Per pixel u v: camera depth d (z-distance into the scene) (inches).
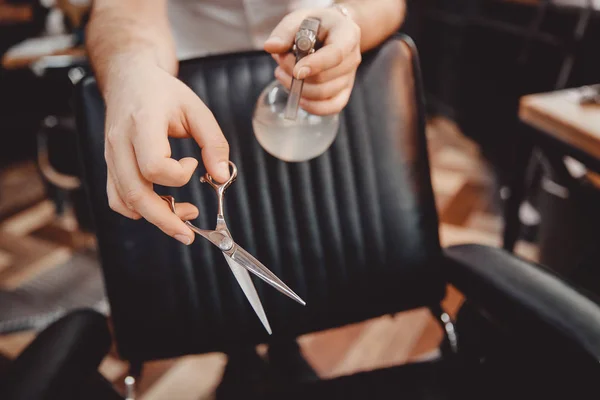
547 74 93.5
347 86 20.3
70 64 80.3
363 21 24.8
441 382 30.2
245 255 17.4
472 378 29.8
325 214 30.8
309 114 20.1
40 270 78.2
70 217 88.5
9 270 78.5
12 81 112.5
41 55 79.6
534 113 47.9
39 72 80.7
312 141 20.9
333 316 32.2
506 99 106.1
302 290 31.4
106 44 23.4
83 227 82.8
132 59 20.6
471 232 83.8
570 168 55.6
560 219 59.0
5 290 73.7
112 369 59.2
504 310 26.4
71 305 70.5
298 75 17.7
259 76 28.8
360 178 30.5
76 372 24.7
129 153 16.2
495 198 94.2
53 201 90.0
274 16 40.2
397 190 30.6
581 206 55.4
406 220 30.9
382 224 31.0
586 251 56.4
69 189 77.2
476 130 118.9
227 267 30.0
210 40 42.1
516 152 53.5
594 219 54.1
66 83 107.3
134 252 28.2
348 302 32.0
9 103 115.1
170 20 41.5
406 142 30.2
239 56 29.0
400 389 30.2
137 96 17.0
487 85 112.3
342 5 24.7
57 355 24.1
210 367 59.6
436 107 136.4
